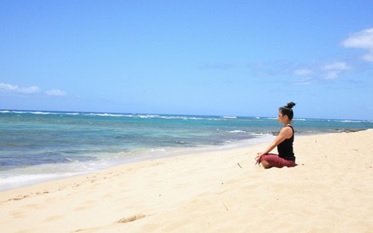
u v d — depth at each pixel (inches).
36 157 579.2
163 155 649.0
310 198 193.8
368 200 191.5
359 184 227.0
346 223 156.6
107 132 1264.8
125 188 294.7
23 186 364.2
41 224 213.3
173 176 330.0
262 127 2219.5
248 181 237.3
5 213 241.3
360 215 166.9
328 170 269.0
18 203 269.6
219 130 1686.8
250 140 1048.8
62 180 391.2
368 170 278.1
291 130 277.7
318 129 2081.7
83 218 217.3
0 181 387.2
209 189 233.5
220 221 169.5
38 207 254.1
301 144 512.1
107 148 745.0
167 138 1062.4
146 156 631.2
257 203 188.2
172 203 215.6
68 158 581.6
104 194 278.5
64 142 835.4
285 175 244.4
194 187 256.4
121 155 639.8
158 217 185.9
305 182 223.5
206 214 179.9
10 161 530.0
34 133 1077.8
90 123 2094.0
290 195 198.5
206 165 380.5
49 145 759.7
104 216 215.0
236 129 1827.0
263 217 168.6
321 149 434.0
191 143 907.4
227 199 198.5
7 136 924.0
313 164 293.6
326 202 187.3
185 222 172.6
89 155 627.2
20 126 1466.5
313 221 158.9
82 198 271.9
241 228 158.1
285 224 157.6
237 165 333.4
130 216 196.7
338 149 433.7
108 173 419.5
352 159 335.9
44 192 319.9
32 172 448.5
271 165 276.1
